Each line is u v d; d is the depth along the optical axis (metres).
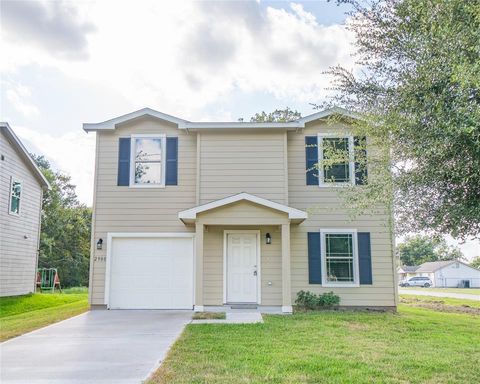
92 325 9.30
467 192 4.65
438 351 6.75
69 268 34.06
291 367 5.68
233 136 12.70
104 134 12.91
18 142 16.30
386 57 5.58
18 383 5.16
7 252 15.89
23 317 11.31
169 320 9.86
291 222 11.92
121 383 5.10
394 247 12.16
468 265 60.41
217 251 12.24
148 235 12.39
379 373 5.45
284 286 10.99
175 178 12.67
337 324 9.12
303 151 12.76
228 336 7.72
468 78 3.99
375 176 6.04
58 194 34.81
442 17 4.50
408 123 4.74
